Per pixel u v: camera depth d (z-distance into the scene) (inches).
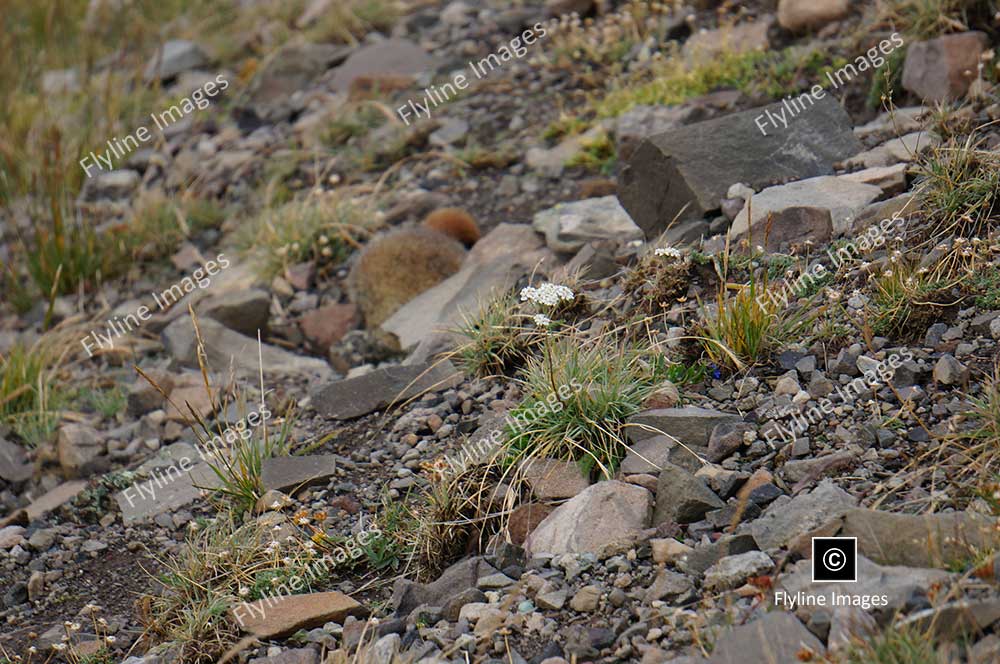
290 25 434.3
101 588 196.1
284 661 159.5
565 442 185.2
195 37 438.9
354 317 270.7
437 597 166.4
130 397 257.1
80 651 176.9
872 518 148.2
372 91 362.0
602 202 268.4
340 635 165.8
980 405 165.6
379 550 182.7
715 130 248.2
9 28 451.5
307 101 374.9
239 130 371.6
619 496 169.8
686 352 198.5
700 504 164.9
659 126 286.7
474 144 323.6
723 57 305.3
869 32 280.4
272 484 205.2
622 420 187.9
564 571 161.9
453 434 211.2
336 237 298.4
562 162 304.3
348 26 411.2
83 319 305.3
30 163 355.6
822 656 130.3
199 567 183.6
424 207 302.4
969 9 267.7
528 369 217.2
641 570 157.9
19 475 242.8
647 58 328.8
